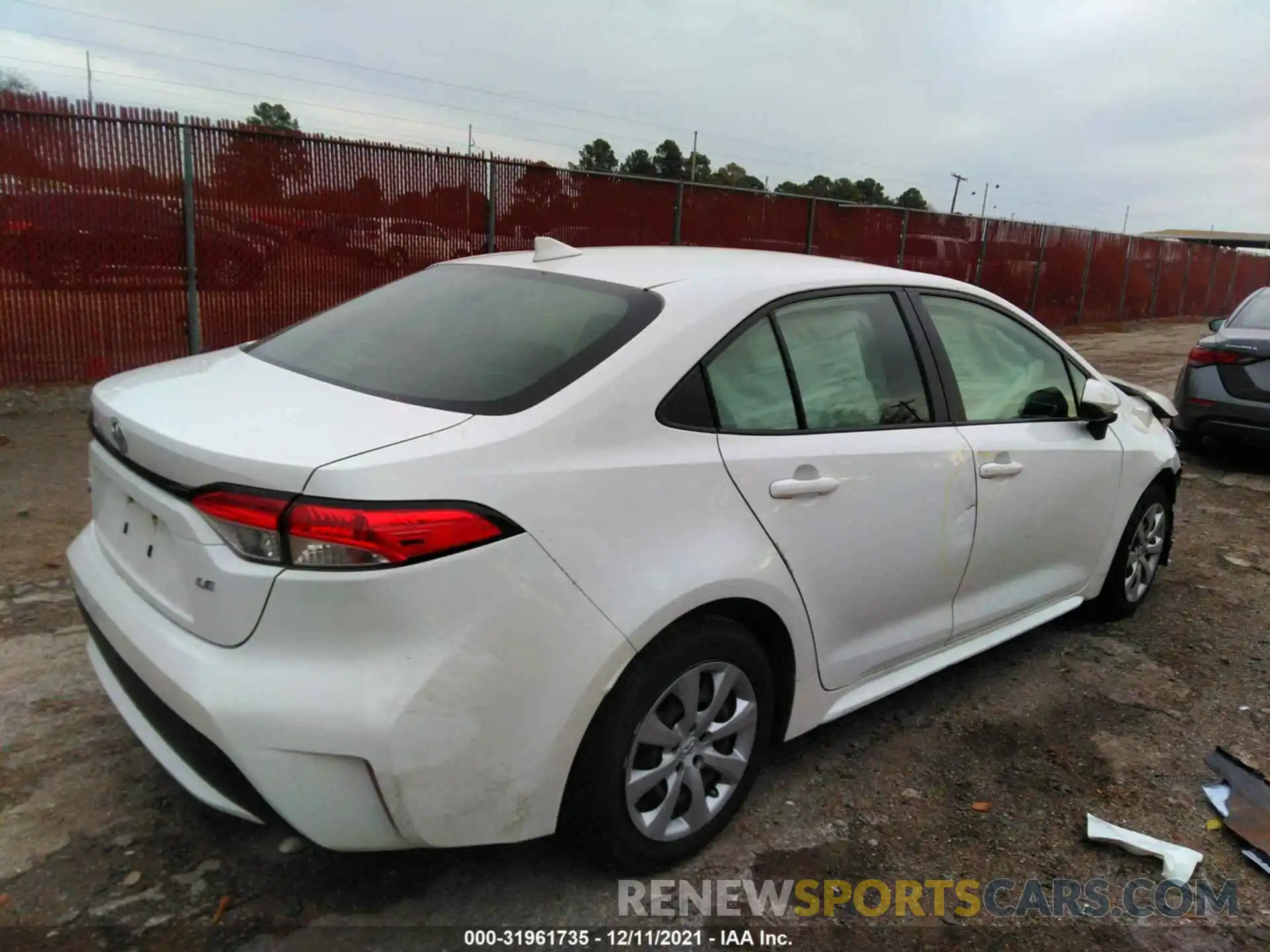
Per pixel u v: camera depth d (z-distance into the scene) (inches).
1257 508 250.5
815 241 521.3
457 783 79.7
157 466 83.2
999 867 103.7
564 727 84.6
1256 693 146.0
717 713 100.0
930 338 125.2
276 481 75.1
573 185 397.4
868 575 112.2
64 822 101.9
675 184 435.2
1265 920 97.0
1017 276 707.4
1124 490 157.8
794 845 105.7
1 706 122.6
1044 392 144.3
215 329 317.7
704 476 94.0
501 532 79.0
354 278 342.3
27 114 276.2
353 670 75.9
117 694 98.3
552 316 102.0
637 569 87.9
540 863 100.4
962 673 149.9
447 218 361.1
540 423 84.9
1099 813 113.9
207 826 102.8
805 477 103.0
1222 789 118.5
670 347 95.5
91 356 298.5
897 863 103.6
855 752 125.3
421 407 86.8
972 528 125.9
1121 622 171.8
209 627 79.7
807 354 109.3
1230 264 1043.3
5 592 155.8
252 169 313.9
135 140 292.8
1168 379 484.4
